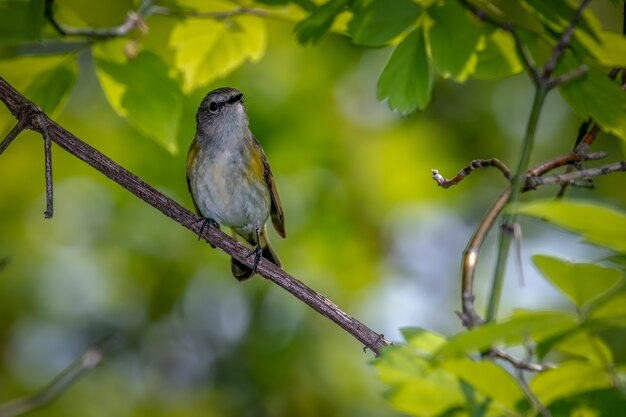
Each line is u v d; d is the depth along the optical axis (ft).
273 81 42.96
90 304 45.19
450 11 19.42
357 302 43.86
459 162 45.78
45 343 44.62
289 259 42.75
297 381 44.21
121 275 44.91
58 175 42.39
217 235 22.75
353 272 44.11
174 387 45.29
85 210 43.86
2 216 43.24
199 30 26.71
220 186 31.40
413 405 13.42
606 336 36.76
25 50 25.46
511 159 46.57
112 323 45.65
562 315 11.73
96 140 41.47
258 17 26.68
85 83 42.52
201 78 27.58
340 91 45.42
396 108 19.99
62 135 21.77
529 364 13.41
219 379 45.47
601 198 44.91
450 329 44.78
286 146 42.34
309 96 43.96
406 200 45.11
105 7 42.42
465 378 12.92
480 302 42.11
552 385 13.26
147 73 24.85
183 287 45.34
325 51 43.68
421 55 19.81
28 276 44.11
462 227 46.26
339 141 44.34
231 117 31.48
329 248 43.14
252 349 45.03
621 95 19.80
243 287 44.93
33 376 43.50
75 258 44.47
